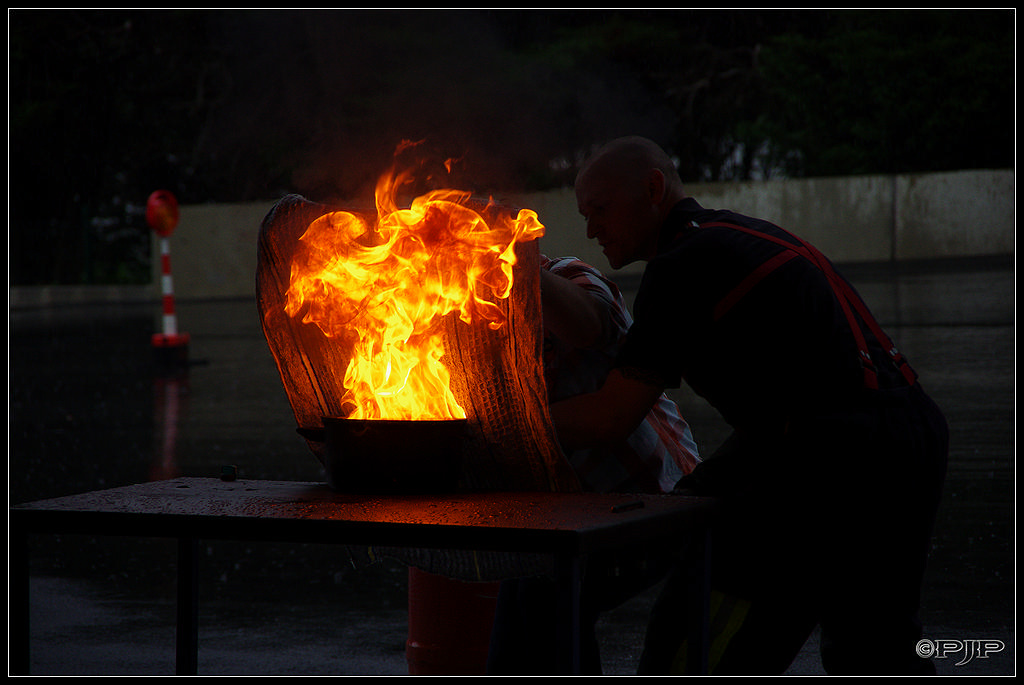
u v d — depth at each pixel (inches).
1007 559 334.3
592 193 195.9
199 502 160.6
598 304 193.8
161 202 864.3
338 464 167.6
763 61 1962.4
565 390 198.5
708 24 2010.3
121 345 1095.6
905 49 1924.2
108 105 2016.5
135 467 506.3
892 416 177.5
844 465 174.1
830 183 1747.0
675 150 2020.2
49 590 323.6
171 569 343.9
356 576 334.6
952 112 1904.5
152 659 267.3
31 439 581.9
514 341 168.1
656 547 183.8
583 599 191.5
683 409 618.5
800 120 2022.6
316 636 283.4
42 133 1984.5
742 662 180.4
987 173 1704.0
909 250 1724.9
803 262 181.0
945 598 302.8
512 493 169.6
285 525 148.8
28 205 2042.3
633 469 196.2
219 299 1802.4
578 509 154.8
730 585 180.1
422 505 157.2
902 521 177.5
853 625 179.5
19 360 967.0
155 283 1903.3
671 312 179.8
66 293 1875.0
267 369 861.2
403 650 272.8
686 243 182.5
